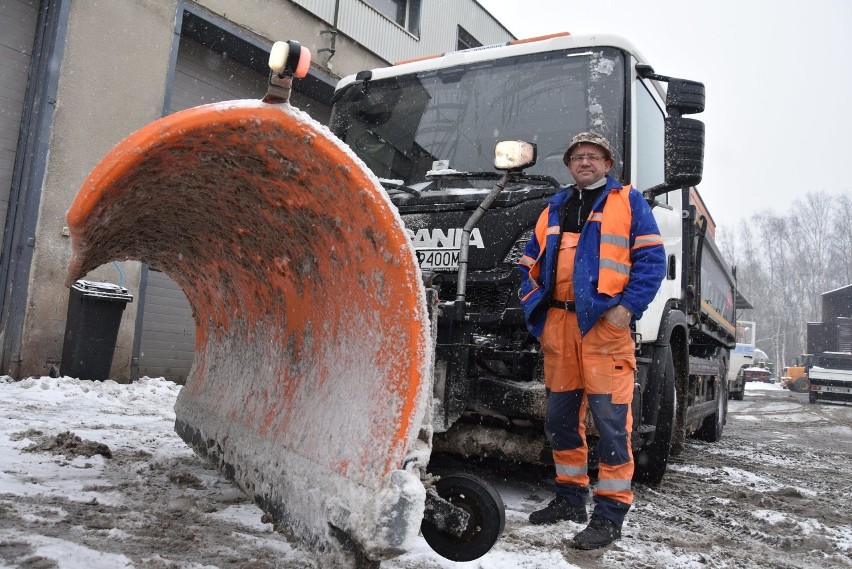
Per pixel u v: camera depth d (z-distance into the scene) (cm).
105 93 887
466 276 355
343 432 209
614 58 417
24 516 254
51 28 841
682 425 550
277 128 184
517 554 275
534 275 336
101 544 231
